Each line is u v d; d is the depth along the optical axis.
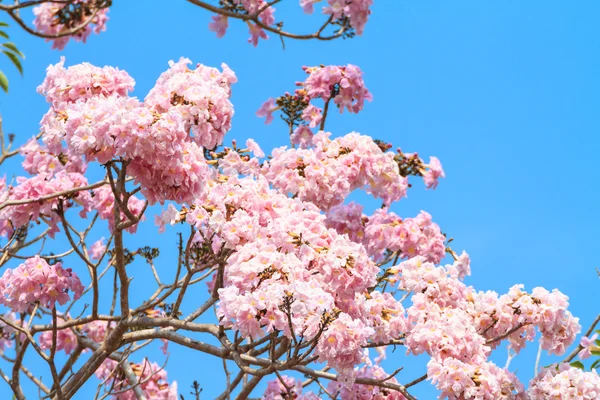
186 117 5.62
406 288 6.12
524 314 5.94
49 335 7.81
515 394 5.59
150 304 6.00
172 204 5.43
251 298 4.55
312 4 6.50
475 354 5.49
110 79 5.86
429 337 5.48
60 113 4.75
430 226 7.08
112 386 6.10
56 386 5.83
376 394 6.79
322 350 4.78
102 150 4.43
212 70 6.23
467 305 6.18
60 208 5.74
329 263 5.12
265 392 7.03
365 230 7.02
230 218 5.53
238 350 5.12
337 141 6.96
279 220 5.40
